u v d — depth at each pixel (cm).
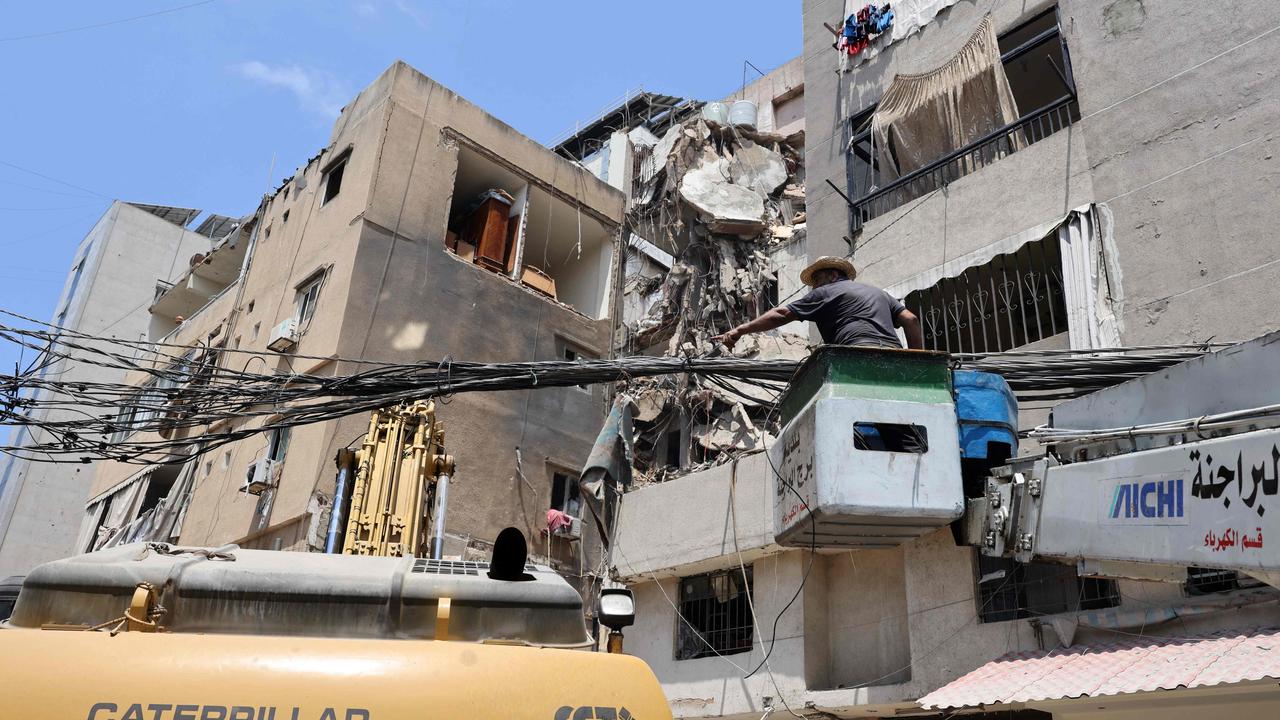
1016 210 1187
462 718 291
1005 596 998
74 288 3312
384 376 704
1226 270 980
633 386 1989
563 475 1927
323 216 1942
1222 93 1052
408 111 1952
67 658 288
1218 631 787
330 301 1758
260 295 2031
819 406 637
